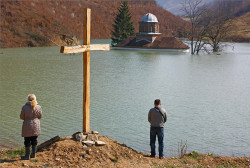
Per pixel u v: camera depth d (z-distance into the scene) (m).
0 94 25.11
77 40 110.38
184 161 9.19
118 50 87.31
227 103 23.78
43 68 43.59
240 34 143.25
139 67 47.94
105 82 32.94
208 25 83.94
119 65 50.16
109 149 8.38
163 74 40.62
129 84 31.94
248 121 18.45
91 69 44.22
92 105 21.88
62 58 59.03
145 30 94.75
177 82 34.09
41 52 72.44
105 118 18.38
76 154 7.81
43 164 7.21
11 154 9.01
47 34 101.00
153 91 28.23
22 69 42.03
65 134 14.93
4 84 30.12
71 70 41.91
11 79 33.38
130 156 8.49
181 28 184.88
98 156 7.95
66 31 111.06
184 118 18.98
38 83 31.03
